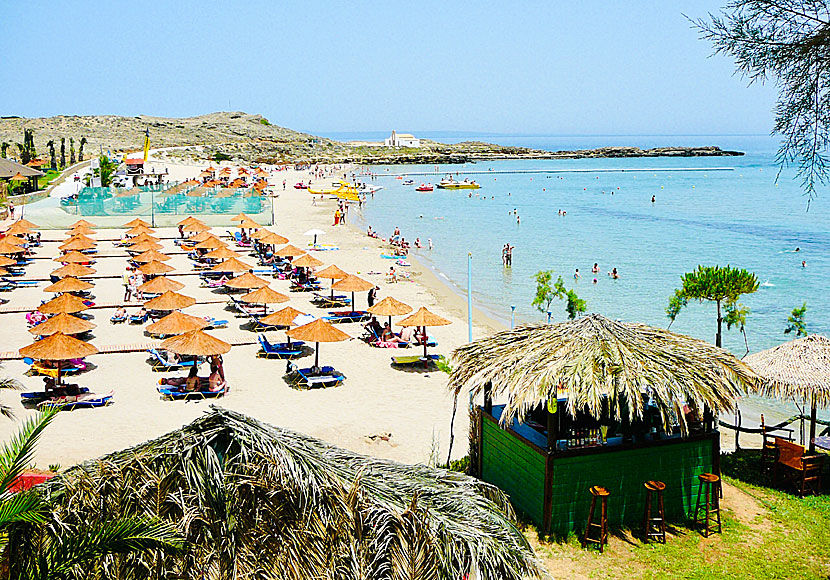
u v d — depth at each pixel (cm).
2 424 1819
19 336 2709
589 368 1251
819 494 1462
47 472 1482
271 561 827
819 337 1510
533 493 1312
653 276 4325
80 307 2617
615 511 1308
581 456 1278
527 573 868
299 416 1938
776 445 1492
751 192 10881
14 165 7450
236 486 836
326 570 818
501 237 6062
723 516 1362
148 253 3881
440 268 4575
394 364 2434
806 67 756
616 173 15838
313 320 2370
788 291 3934
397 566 805
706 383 1272
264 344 2514
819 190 11156
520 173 15812
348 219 7144
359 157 19762
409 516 820
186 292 3578
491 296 3747
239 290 3644
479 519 870
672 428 1370
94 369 2333
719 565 1193
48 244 5106
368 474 887
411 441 1766
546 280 2978
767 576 1160
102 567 805
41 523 765
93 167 10288
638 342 1337
